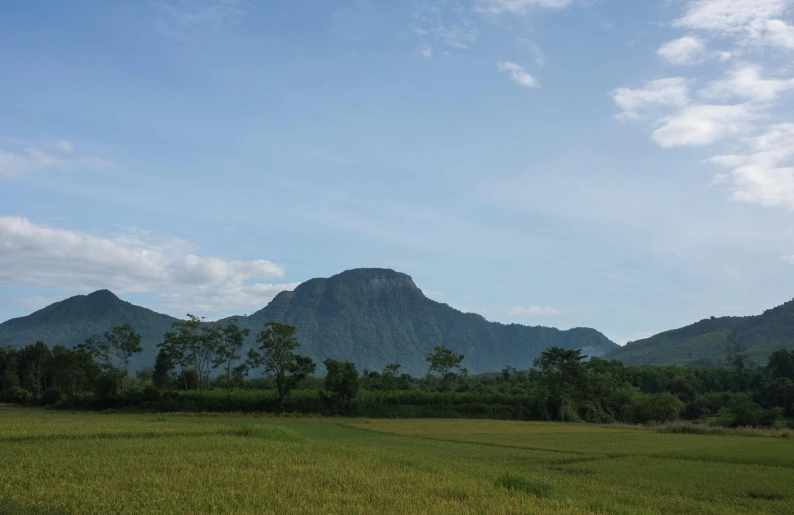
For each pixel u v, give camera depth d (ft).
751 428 262.06
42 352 396.37
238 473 79.56
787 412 362.94
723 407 388.16
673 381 453.58
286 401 307.58
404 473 84.33
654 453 154.40
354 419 297.53
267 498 63.77
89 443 112.98
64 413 261.03
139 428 141.18
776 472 119.34
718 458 142.61
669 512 79.00
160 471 80.28
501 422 309.83
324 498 64.90
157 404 285.84
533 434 224.74
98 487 68.03
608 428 280.72
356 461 95.40
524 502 67.46
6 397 353.92
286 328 304.91
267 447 110.93
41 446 106.93
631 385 449.06
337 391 317.22
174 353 319.27
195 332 324.19
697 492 95.71
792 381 369.71
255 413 291.38
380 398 339.57
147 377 502.38
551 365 370.94
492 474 102.99
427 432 223.92
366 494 67.87
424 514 58.29
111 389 291.99
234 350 321.93
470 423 290.76
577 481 104.83
